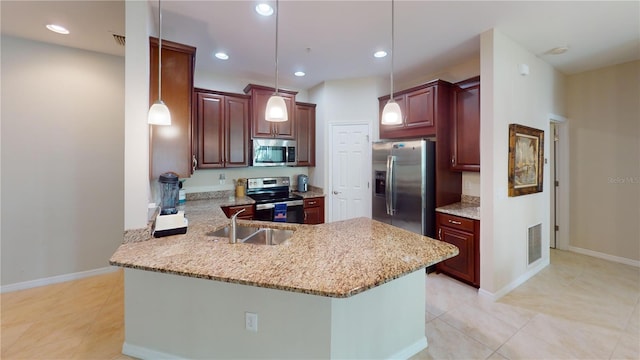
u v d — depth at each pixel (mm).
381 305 1751
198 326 1728
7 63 2803
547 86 3439
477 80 3102
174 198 2406
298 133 4355
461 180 3646
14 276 2893
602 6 2219
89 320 2346
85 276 3209
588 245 3822
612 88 3529
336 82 4238
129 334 1883
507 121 2809
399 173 3520
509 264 2893
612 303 2602
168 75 2295
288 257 1548
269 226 2273
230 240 1812
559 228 4062
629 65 3404
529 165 3105
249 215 3635
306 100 4719
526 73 2957
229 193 4121
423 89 3482
